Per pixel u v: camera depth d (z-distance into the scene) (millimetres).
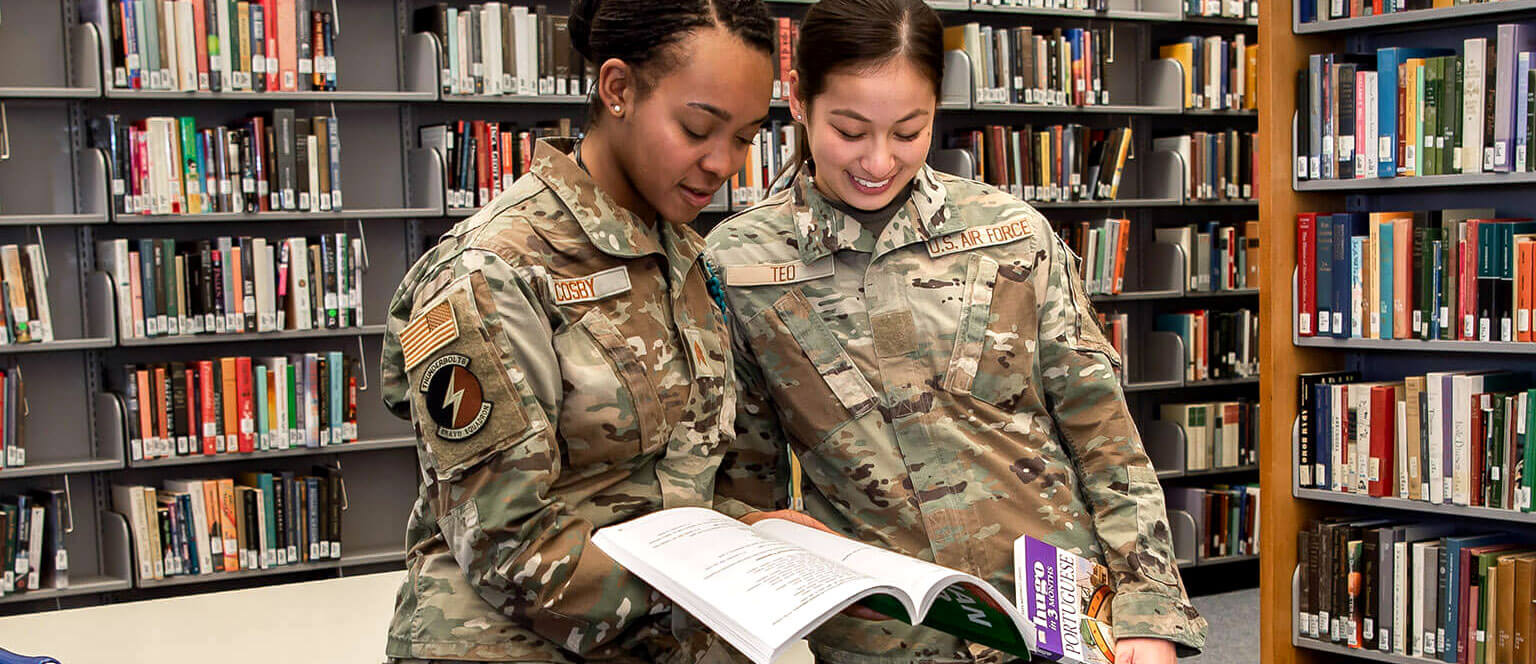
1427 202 3336
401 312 1221
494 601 1127
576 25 1209
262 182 4082
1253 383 5762
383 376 1244
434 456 1105
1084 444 1564
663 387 1206
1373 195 3416
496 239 1129
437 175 4309
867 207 1521
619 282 1184
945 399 1557
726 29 1104
